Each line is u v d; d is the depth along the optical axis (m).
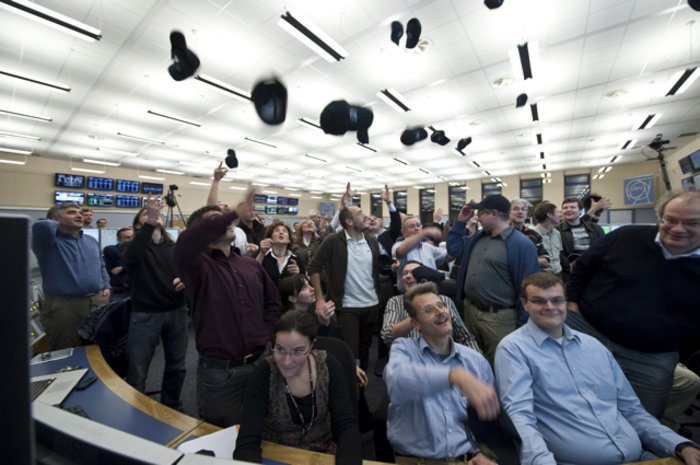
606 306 1.35
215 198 1.69
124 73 4.91
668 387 1.29
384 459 1.31
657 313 1.23
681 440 0.96
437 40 4.07
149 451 0.44
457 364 1.24
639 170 10.88
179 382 1.99
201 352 1.34
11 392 0.32
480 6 3.45
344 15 3.60
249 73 4.87
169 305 1.90
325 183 15.23
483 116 6.70
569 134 7.89
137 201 11.57
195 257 1.26
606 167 11.40
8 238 0.32
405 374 0.75
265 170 12.23
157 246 1.94
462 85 5.32
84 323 1.74
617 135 7.98
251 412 0.98
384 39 4.06
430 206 15.27
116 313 1.80
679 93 5.50
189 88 5.38
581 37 3.99
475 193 14.05
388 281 2.93
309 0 3.38
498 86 5.36
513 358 1.21
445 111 6.43
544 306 1.19
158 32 3.91
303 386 1.05
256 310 1.45
